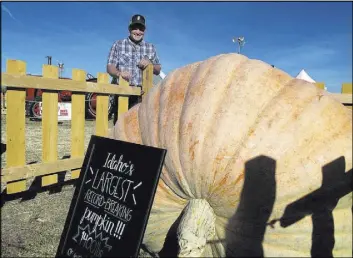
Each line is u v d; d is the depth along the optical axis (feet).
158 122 9.02
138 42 19.81
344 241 7.79
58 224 11.40
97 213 8.43
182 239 7.87
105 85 16.55
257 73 8.54
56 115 15.05
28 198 13.75
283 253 7.72
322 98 8.24
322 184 7.45
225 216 8.02
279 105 7.97
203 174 7.88
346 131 7.80
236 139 7.72
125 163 8.46
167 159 8.44
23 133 13.84
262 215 7.59
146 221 7.60
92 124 32.55
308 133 7.66
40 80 13.91
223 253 8.26
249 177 7.50
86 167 9.14
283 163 7.44
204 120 8.08
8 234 10.48
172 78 9.65
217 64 8.94
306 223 7.54
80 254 8.21
